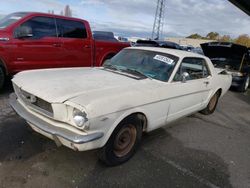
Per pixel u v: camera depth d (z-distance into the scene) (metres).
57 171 2.89
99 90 2.88
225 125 5.25
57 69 3.96
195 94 4.43
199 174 3.17
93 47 7.17
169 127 4.70
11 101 3.37
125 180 2.87
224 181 3.08
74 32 6.66
